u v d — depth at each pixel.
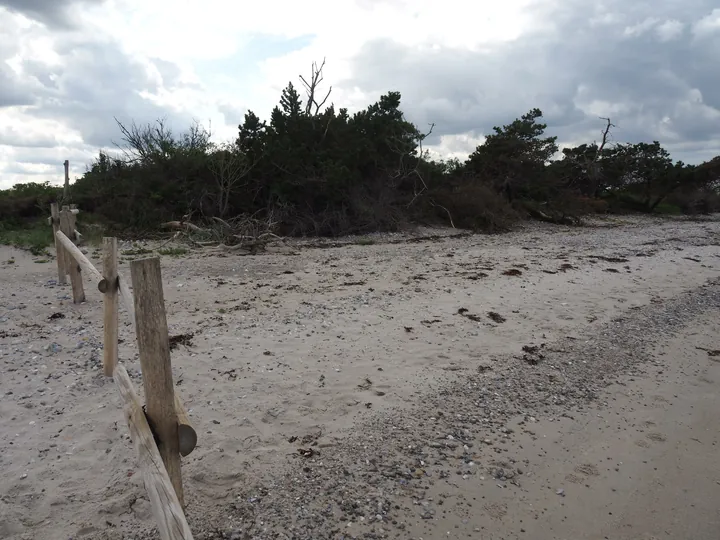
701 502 4.08
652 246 17.95
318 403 5.31
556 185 31.31
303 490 3.91
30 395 5.22
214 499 3.75
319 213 20.77
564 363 6.68
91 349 6.54
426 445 4.63
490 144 29.89
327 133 22.34
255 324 7.76
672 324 8.49
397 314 8.52
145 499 3.69
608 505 4.00
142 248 15.47
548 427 5.09
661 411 5.55
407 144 23.61
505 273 12.05
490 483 4.16
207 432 4.63
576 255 15.38
